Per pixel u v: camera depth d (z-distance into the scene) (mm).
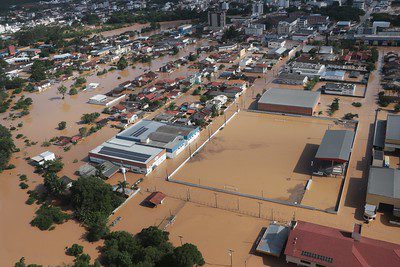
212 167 86750
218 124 109062
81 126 116062
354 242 55438
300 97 117188
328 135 89438
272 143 95812
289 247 56625
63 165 92438
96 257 61469
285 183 78500
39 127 118312
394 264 51500
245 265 57594
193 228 67062
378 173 72875
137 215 71875
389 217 66188
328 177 79688
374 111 110500
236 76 148875
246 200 74000
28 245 65688
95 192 73188
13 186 85438
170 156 92250
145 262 56062
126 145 93562
